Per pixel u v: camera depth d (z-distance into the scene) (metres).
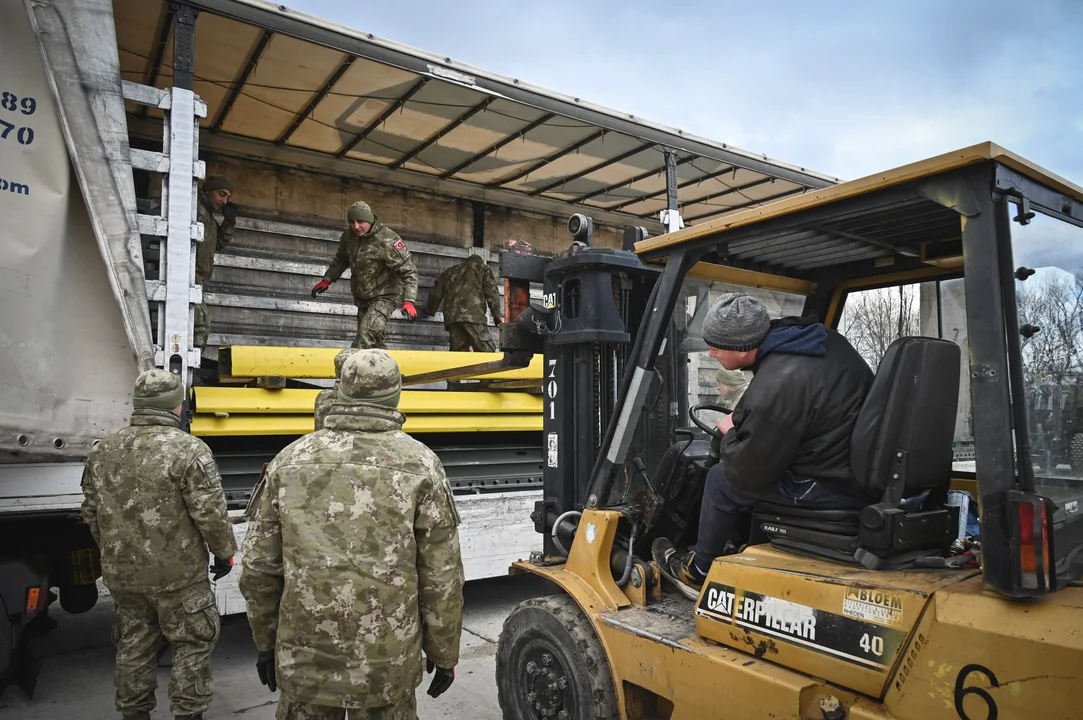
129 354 3.52
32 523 3.89
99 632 4.84
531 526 5.29
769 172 7.45
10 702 3.69
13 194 3.23
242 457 4.82
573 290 3.29
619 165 7.66
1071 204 2.05
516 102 5.79
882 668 1.83
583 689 2.66
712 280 2.99
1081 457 1.99
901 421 2.04
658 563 2.89
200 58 5.54
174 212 3.86
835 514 2.17
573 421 3.40
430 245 8.35
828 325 3.21
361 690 2.05
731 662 2.16
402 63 5.14
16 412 3.24
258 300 7.32
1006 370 1.70
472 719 3.54
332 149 7.50
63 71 3.34
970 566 1.97
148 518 2.98
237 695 3.82
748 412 2.15
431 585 2.22
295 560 2.09
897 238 2.65
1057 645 1.53
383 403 2.29
